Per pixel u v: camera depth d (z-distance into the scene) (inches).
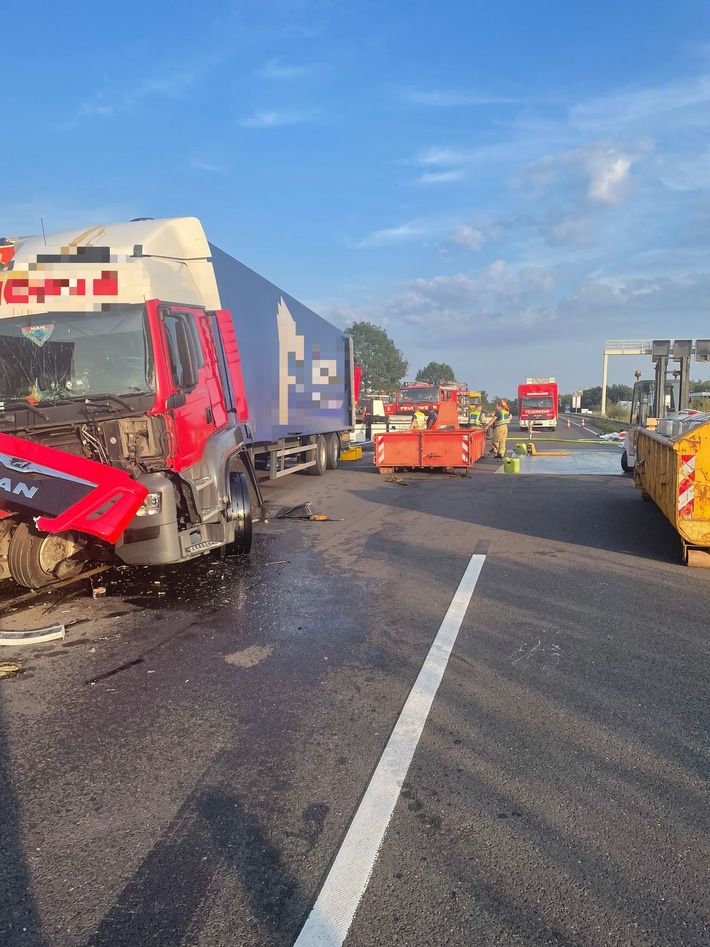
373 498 521.0
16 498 211.2
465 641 205.2
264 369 471.8
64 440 238.5
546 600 246.5
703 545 288.5
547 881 102.1
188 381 259.6
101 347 243.6
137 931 94.0
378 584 271.0
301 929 93.8
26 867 107.6
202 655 196.9
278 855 109.1
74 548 248.5
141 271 248.5
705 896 98.9
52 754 142.3
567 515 426.3
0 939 92.9
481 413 1573.6
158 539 238.5
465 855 108.2
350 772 133.2
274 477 533.3
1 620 230.8
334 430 740.0
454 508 465.1
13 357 248.5
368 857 108.0
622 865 105.5
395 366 4165.8
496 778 130.3
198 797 125.7
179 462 248.2
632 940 91.0
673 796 123.9
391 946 90.6
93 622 227.8
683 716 155.3
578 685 172.6
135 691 172.7
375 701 164.7
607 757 137.6
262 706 163.0
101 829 117.0
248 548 315.0
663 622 220.7
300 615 232.7
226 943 91.6
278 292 507.8
